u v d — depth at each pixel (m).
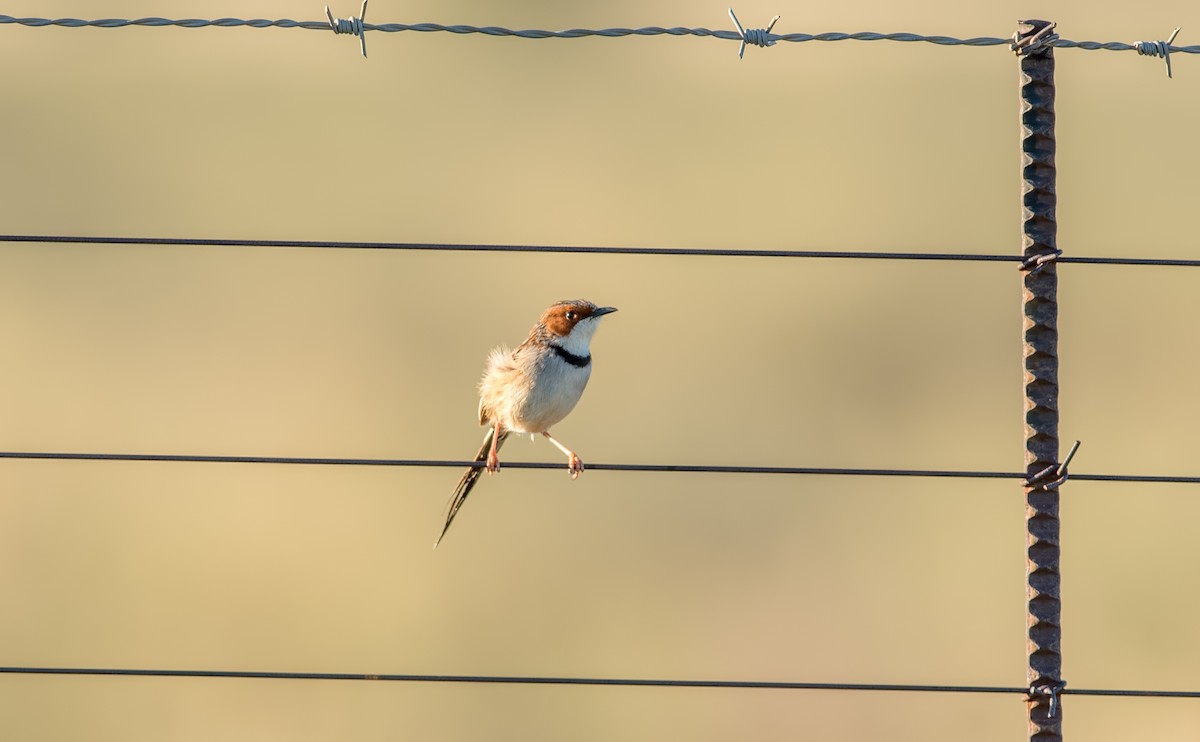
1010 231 29.45
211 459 8.80
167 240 9.06
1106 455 22.22
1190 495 21.70
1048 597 8.87
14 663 18.58
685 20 38.84
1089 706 18.75
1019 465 23.02
